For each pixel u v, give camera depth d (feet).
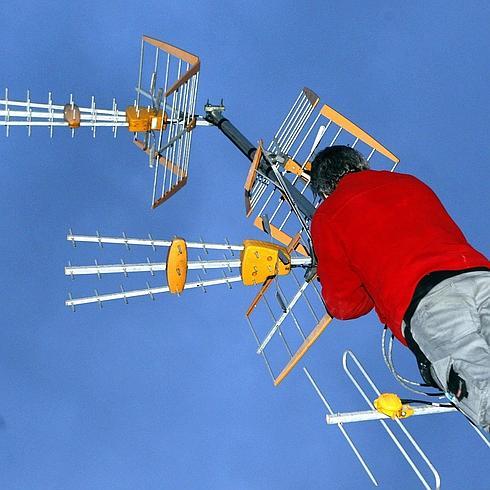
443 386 14.67
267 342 20.51
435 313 14.65
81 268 20.21
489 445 15.92
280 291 20.35
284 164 24.00
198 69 25.72
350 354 18.30
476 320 14.49
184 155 27.50
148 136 28.14
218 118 28.09
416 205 15.92
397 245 15.39
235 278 20.72
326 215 16.42
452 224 16.14
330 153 17.37
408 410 16.62
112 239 21.13
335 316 17.69
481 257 15.26
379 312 16.14
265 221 21.88
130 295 20.31
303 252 22.79
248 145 26.84
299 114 25.64
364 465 16.31
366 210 15.96
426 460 15.53
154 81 27.55
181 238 19.47
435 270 14.89
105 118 26.94
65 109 25.84
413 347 15.17
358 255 15.89
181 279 19.85
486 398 13.85
